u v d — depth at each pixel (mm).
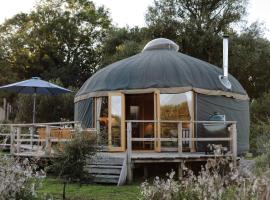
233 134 12555
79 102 17125
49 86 15914
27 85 15688
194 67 15836
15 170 6586
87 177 9602
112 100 15219
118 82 15359
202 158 12227
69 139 9781
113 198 9258
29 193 6879
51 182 11188
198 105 15078
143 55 17078
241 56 31328
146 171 12289
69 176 9359
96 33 47625
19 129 13664
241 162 10719
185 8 34250
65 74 43781
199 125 14859
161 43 18016
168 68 15312
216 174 5652
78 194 9719
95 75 16922
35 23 45812
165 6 33750
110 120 15086
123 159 11766
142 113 16000
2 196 6156
